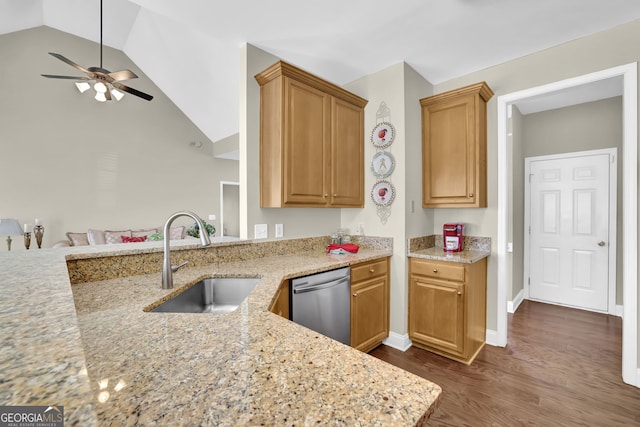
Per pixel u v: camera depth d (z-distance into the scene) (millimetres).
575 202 3570
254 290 1331
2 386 357
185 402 504
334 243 2727
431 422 1649
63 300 682
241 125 2260
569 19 1982
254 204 2232
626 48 2012
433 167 2689
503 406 1776
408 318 2572
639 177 1948
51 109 4555
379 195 2662
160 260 1733
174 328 867
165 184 5688
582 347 2541
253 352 708
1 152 4199
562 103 3543
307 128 2248
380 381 586
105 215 5035
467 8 1885
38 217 4465
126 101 5230
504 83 2561
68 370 404
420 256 2469
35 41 4418
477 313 2445
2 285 810
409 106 2607
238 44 2283
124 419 454
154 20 3732
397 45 2305
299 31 2119
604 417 1675
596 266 3432
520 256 3822
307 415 478
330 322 2031
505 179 2547
